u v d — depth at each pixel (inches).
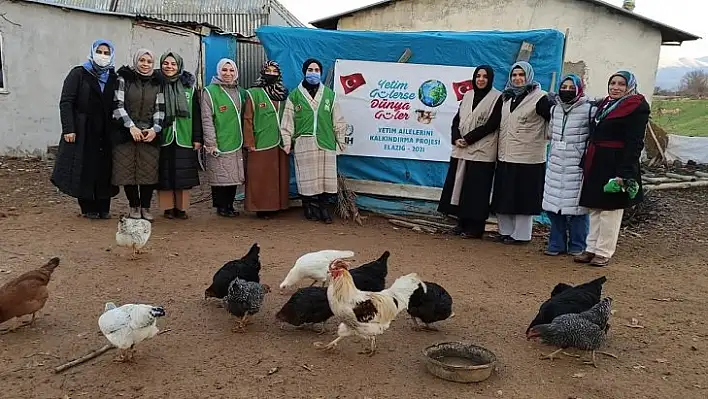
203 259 278.8
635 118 271.6
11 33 542.9
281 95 356.2
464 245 331.9
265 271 267.6
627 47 687.1
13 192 410.9
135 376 169.5
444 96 367.9
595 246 299.6
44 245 287.1
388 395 165.0
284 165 365.4
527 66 312.0
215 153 349.4
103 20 589.0
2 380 164.7
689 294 263.3
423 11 738.8
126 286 239.5
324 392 165.3
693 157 791.1
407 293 190.4
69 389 161.6
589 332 181.8
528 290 259.8
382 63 373.4
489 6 715.4
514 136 315.9
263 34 383.6
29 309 192.1
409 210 385.7
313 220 370.9
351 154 387.5
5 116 552.4
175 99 334.0
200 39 624.4
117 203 401.4
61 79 579.8
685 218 454.9
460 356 186.5
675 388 175.8
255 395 162.1
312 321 197.3
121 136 323.9
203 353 185.5
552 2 695.1
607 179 281.1
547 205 306.0
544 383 175.9
